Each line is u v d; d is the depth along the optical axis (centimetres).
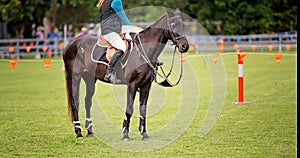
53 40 4059
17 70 3098
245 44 4225
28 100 1914
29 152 1127
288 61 3291
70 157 1084
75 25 5038
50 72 2975
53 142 1223
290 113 1550
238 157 1059
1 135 1300
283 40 4384
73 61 1285
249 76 2558
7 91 2170
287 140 1202
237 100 1812
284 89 2078
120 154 1112
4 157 1084
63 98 1966
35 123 1461
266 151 1103
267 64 3133
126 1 4016
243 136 1254
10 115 1592
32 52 4056
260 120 1450
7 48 3884
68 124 1447
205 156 1075
